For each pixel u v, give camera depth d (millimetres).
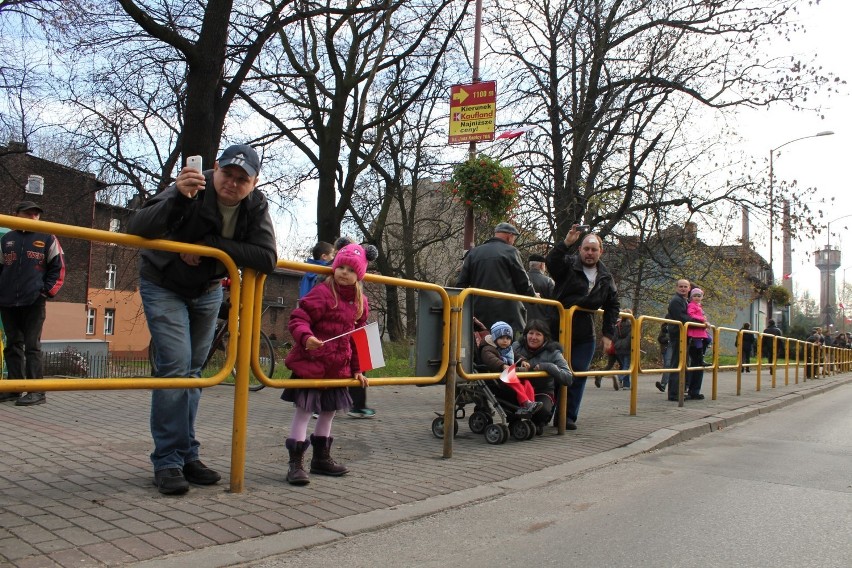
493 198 12188
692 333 10445
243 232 3918
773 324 22766
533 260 9586
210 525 3383
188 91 11336
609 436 6863
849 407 11430
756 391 13031
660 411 9055
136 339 39656
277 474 4613
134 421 6336
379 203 24859
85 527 3221
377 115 21125
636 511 4242
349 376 4566
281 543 3250
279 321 9852
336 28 17781
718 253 21312
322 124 19219
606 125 19703
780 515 4227
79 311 36000
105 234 3344
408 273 27719
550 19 19969
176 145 15148
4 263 6863
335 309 4418
